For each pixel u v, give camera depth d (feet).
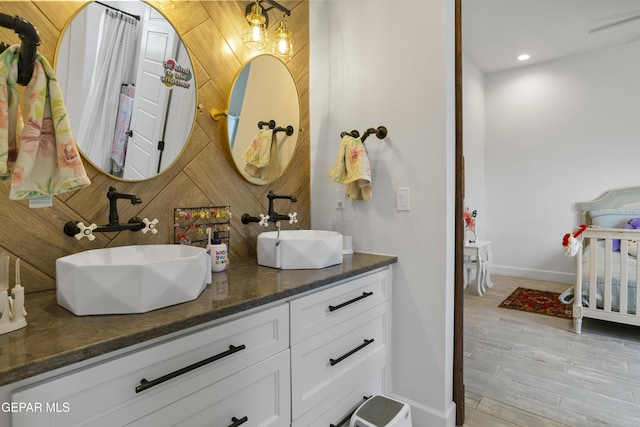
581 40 12.71
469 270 13.73
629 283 8.98
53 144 2.74
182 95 4.70
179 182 4.73
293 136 6.44
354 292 4.86
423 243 5.43
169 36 4.56
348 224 6.38
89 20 3.84
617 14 10.79
